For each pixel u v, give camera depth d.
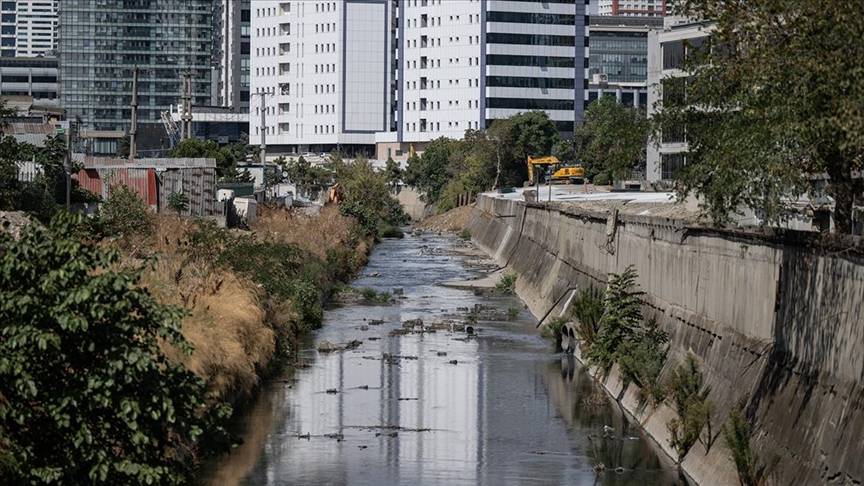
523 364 87.94
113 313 32.72
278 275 108.25
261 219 159.25
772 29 48.06
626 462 59.97
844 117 43.62
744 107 48.19
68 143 112.94
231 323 77.62
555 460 60.78
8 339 31.61
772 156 47.34
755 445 50.81
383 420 69.62
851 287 45.31
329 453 62.12
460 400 75.00
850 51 44.91
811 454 45.34
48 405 32.06
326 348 92.31
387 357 89.81
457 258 183.88
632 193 162.50
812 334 49.06
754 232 57.28
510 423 68.94
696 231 68.19
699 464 56.06
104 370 32.28
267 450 62.38
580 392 77.38
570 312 99.75
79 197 116.25
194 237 102.19
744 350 57.38
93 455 32.44
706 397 60.03
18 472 31.53
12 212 85.69
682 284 71.31
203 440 37.91
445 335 102.50
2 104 132.50
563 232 123.25
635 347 73.31
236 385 70.94
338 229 172.62
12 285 32.56
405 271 161.88
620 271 91.44
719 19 49.81
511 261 161.50
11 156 104.25
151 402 33.03
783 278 53.38
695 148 54.72
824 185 57.56
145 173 132.12
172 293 76.06
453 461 60.53
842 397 44.34
